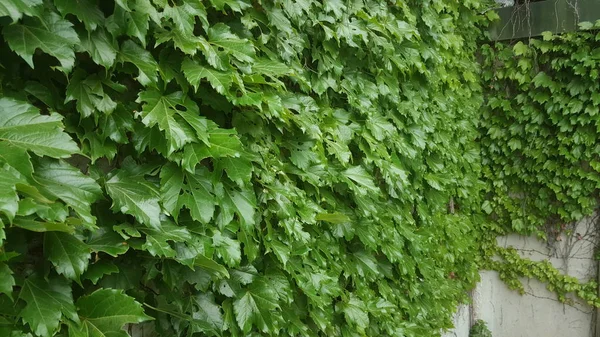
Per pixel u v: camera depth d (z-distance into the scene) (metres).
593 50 3.08
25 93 0.75
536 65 3.36
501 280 3.82
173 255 0.83
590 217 3.43
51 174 0.70
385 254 1.79
